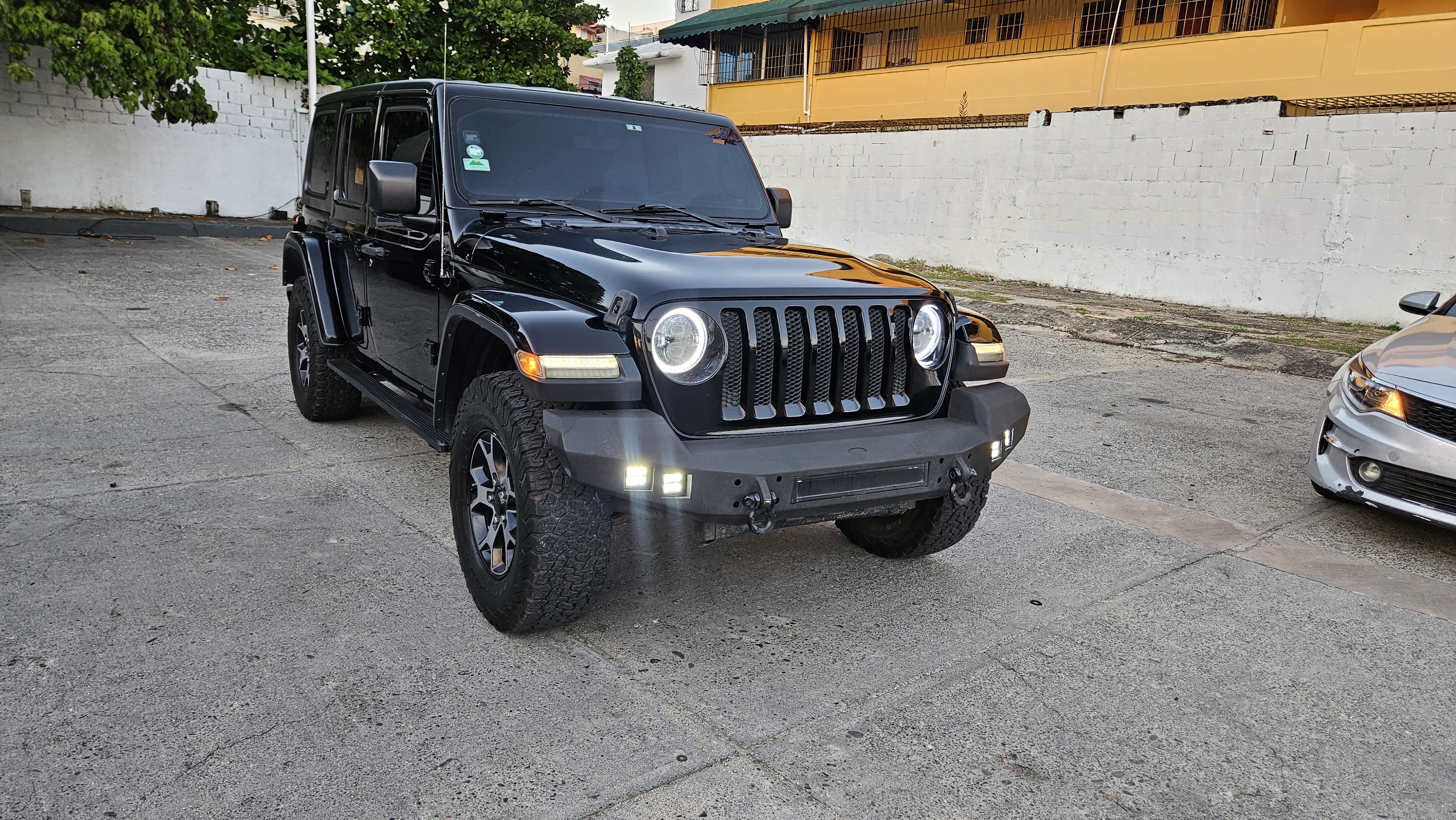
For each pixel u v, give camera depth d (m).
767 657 3.26
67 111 16.38
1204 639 3.55
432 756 2.57
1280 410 7.56
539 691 2.95
